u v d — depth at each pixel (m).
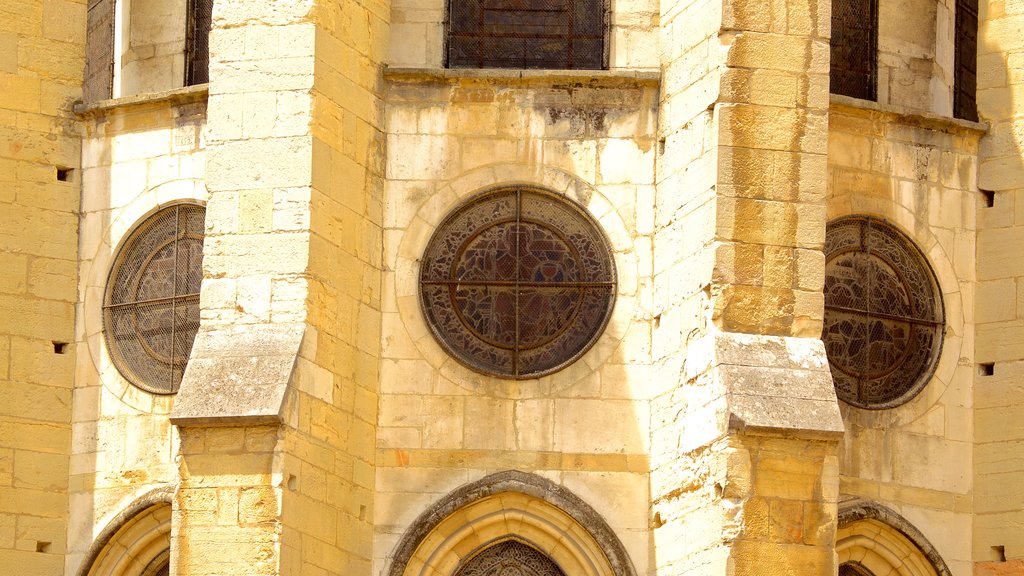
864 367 39.12
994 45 40.72
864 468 38.62
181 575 34.84
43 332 39.84
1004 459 39.09
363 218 37.88
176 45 41.25
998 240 40.03
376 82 38.56
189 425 35.19
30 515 39.09
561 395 37.91
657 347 37.78
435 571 37.50
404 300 38.19
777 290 36.03
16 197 40.09
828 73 36.75
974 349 39.81
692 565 35.47
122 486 39.06
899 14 41.47
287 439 35.16
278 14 37.19
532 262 38.56
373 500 37.41
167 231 39.84
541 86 38.84
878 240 39.66
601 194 38.62
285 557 34.81
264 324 36.19
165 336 39.44
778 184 36.34
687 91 37.62
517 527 37.72
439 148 38.69
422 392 37.91
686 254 37.00
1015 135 40.28
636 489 37.50
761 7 36.75
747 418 34.72
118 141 40.47
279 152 36.75
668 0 38.81
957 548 38.84
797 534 34.56
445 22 39.50
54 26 40.94
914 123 40.06
